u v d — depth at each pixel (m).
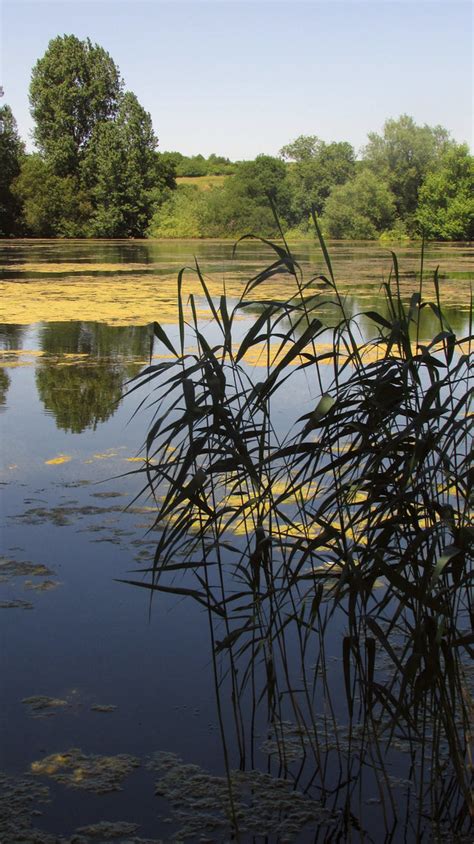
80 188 48.03
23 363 8.38
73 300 14.38
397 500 2.01
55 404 6.52
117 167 46.94
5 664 2.73
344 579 1.99
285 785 2.12
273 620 2.24
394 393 2.14
